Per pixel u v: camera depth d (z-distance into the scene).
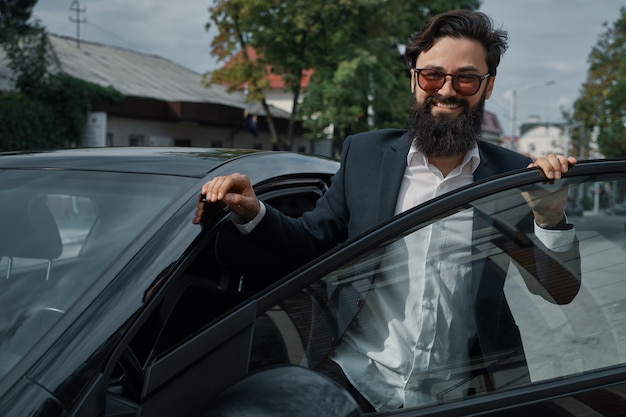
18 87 16.52
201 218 1.62
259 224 1.65
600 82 28.62
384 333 1.27
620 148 28.41
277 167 2.13
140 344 1.57
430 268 1.33
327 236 1.82
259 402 1.00
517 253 1.40
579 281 1.44
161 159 1.95
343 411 0.98
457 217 1.37
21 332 1.37
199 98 23.09
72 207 1.71
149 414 1.06
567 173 1.49
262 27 17.23
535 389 1.28
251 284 1.95
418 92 1.81
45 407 1.12
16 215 1.73
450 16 1.77
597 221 1.50
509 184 1.44
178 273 1.47
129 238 1.56
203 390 1.10
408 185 1.79
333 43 17.19
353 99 16.83
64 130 17.03
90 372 1.21
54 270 1.51
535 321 1.37
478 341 1.32
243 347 1.14
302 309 1.22
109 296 1.36
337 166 2.57
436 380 1.27
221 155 2.06
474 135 1.75
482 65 1.78
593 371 1.35
